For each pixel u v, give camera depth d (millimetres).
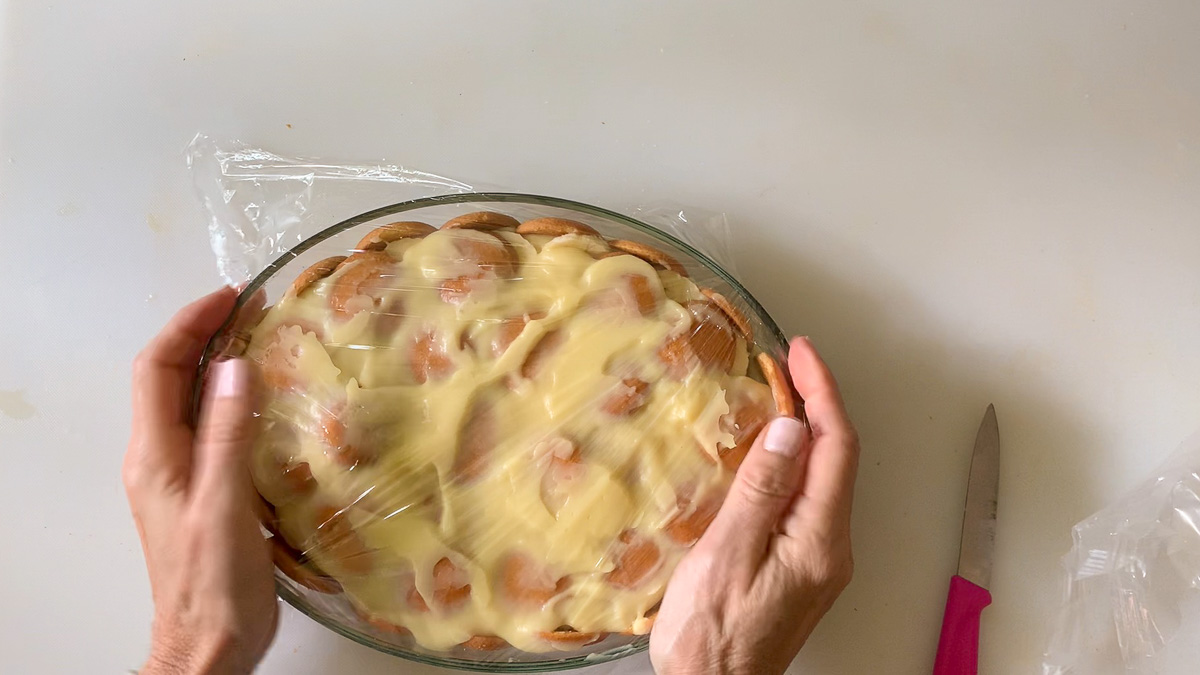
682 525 551
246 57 659
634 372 561
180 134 653
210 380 547
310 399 549
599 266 570
